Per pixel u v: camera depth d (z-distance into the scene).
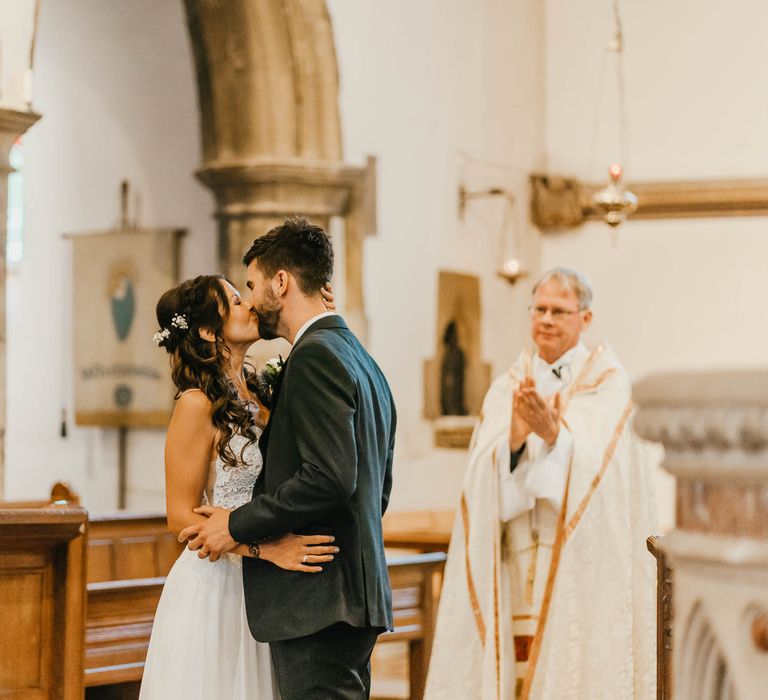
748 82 9.92
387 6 8.84
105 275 9.28
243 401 3.27
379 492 3.16
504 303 9.88
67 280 9.55
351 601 3.04
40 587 3.65
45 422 9.59
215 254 8.77
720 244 9.92
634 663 4.54
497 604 4.54
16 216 9.96
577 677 4.46
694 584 1.22
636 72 10.13
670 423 1.22
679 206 9.94
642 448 4.70
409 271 8.94
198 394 3.21
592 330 10.11
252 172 8.14
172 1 9.05
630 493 4.66
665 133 10.06
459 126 9.46
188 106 8.95
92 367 9.30
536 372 4.82
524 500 4.52
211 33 8.20
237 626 3.25
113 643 4.30
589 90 10.20
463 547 4.64
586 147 10.19
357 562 3.06
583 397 4.71
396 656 8.34
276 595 3.06
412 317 8.95
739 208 9.86
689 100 10.02
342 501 2.97
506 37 9.95
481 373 9.57
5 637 3.58
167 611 3.25
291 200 8.22
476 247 9.61
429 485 9.05
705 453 1.20
